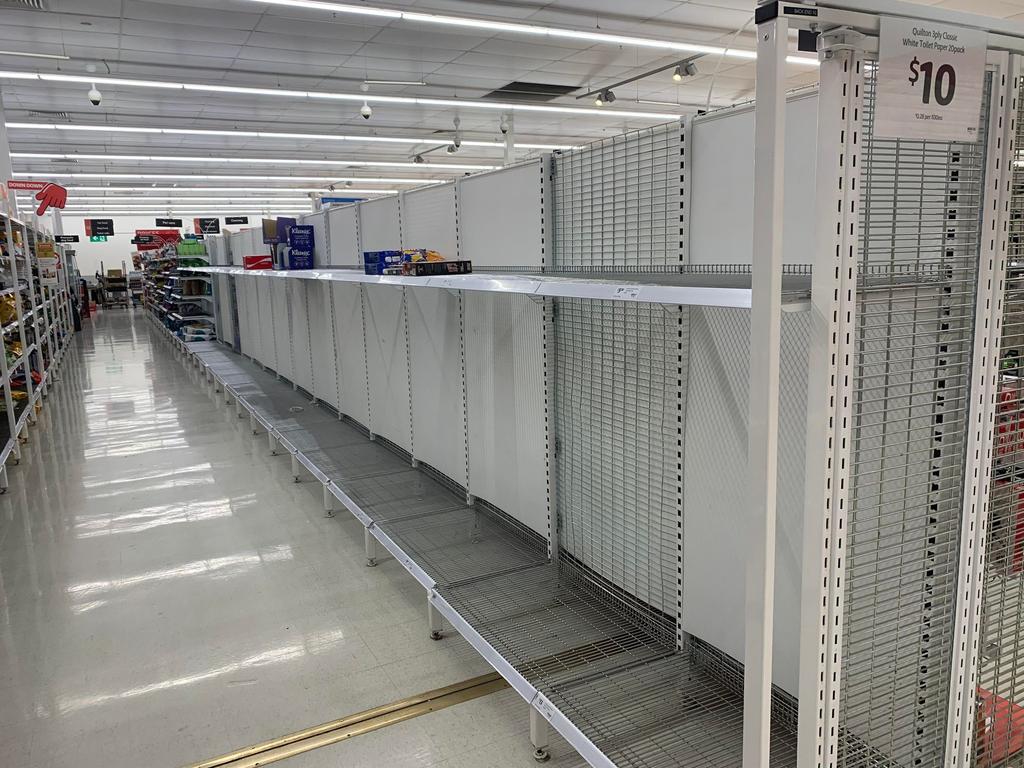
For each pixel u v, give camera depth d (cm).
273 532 412
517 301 294
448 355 365
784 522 180
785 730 186
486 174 313
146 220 3312
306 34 862
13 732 238
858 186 108
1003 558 147
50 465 567
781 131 101
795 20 99
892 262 125
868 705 160
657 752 176
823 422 112
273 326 772
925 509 138
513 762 216
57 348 1154
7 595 341
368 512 349
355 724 237
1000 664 153
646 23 856
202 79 1050
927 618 141
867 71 121
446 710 243
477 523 332
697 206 196
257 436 646
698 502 207
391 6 748
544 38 906
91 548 396
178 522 432
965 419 134
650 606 235
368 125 1447
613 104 1334
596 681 207
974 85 117
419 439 416
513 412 307
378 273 361
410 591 335
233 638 295
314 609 319
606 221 236
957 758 147
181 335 1295
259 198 2720
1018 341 141
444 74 1077
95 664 279
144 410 772
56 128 1309
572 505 273
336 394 577
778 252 104
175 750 227
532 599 257
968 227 130
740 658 197
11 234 681
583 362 255
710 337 195
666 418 216
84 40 857
